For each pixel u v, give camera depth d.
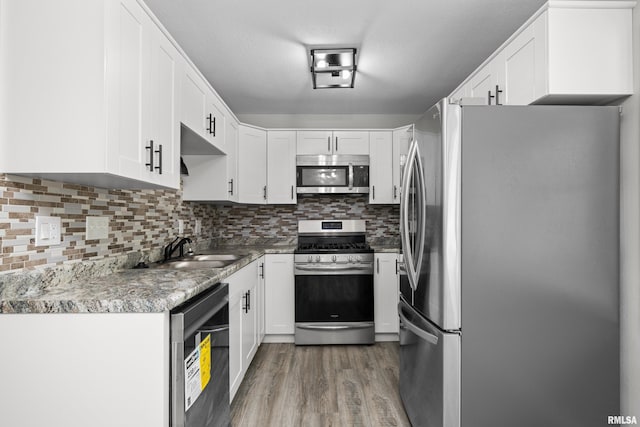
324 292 3.46
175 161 1.92
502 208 1.67
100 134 1.29
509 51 1.98
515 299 1.66
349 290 3.47
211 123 2.57
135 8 1.50
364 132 3.86
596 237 1.68
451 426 1.65
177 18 2.18
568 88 1.67
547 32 1.67
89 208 1.79
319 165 3.80
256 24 2.25
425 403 1.85
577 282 1.67
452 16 2.16
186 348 1.30
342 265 3.46
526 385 1.65
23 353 1.21
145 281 1.55
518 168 1.67
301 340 3.45
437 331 1.70
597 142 1.69
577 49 1.68
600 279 1.67
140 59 1.54
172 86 1.88
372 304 3.47
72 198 1.66
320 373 2.81
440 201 1.68
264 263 3.48
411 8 2.08
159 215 2.60
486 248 1.66
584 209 1.68
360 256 3.47
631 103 1.68
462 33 2.36
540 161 1.68
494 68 2.13
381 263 3.55
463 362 1.65
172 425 1.24
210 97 2.56
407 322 2.01
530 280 1.66
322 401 2.36
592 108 1.69
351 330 3.45
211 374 1.55
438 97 3.58
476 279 1.66
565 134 1.68
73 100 1.29
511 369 1.66
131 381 1.20
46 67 1.30
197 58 2.71
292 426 2.08
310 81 3.16
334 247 3.75
